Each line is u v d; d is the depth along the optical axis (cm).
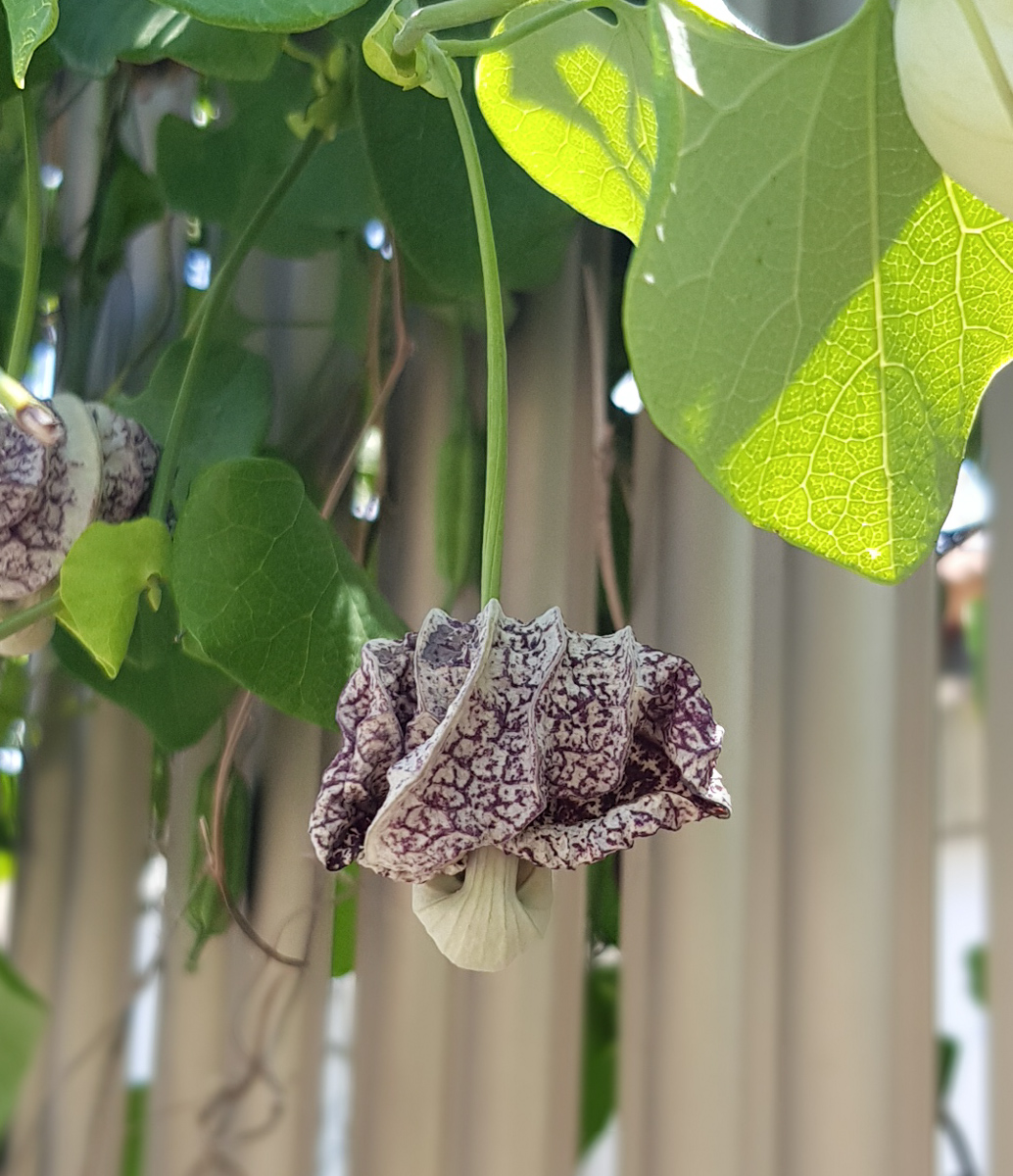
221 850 31
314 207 33
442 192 29
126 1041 37
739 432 20
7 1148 37
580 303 33
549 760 18
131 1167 37
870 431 21
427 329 33
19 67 19
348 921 33
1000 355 22
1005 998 35
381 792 18
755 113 19
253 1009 34
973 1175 40
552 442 32
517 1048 33
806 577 33
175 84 35
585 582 32
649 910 33
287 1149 34
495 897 18
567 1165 33
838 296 21
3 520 25
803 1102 32
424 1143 33
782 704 33
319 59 31
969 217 21
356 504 33
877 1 19
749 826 32
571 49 24
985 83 18
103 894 36
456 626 19
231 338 34
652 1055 33
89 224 35
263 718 32
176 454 29
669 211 18
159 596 26
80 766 37
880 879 32
